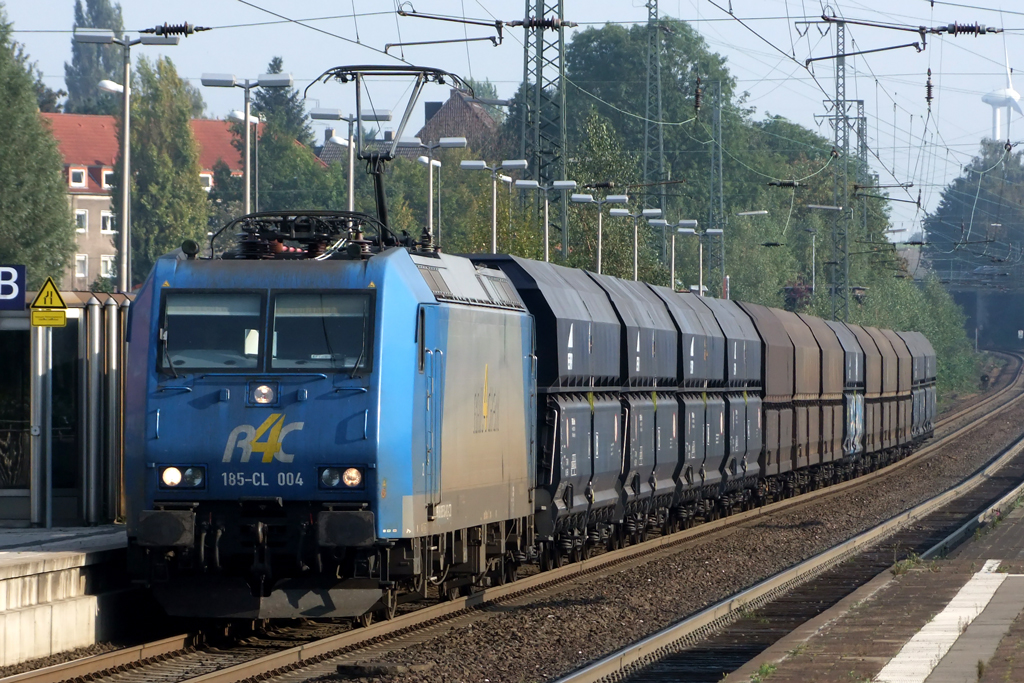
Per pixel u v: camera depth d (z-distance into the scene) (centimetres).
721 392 10806
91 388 6575
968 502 12838
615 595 6619
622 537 8894
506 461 6256
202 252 5356
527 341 6662
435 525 5269
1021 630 4809
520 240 14938
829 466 15012
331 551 4859
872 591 6162
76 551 5078
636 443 8544
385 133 11531
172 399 4919
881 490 14575
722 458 10756
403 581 5391
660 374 9188
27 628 4612
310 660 4753
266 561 4862
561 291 7469
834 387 14825
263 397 4888
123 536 5900
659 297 9875
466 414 5656
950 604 5612
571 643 5316
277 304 4966
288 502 4875
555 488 6969
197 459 4881
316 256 5197
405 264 5172
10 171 18950
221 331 4962
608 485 8131
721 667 4794
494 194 13388
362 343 4916
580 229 18462
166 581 4997
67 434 6619
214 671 4422
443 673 4578
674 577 7362
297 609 4988
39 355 6384
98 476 6625
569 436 7194
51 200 19488
